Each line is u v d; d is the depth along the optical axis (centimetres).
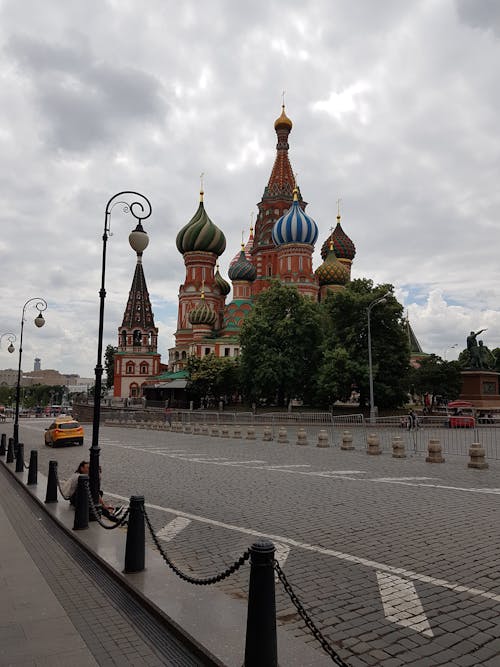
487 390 4859
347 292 5188
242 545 976
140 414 5697
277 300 5812
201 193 9481
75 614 675
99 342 1262
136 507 821
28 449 3191
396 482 1639
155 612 654
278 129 10012
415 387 5991
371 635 605
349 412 5581
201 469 2034
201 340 8325
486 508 1245
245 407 6425
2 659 551
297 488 1556
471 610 670
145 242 1388
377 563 855
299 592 738
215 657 520
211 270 9394
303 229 7994
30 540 1051
